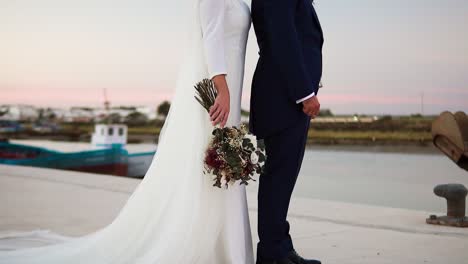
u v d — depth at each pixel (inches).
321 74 127.2
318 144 2289.6
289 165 124.0
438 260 147.3
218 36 117.5
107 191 309.9
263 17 122.5
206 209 116.9
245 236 125.4
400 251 158.9
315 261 126.6
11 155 1261.1
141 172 1085.1
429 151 2043.6
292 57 118.5
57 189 316.8
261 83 124.7
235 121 122.3
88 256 130.0
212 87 116.0
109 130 1347.2
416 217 227.6
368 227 204.2
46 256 132.4
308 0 128.4
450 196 208.8
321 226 205.3
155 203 123.2
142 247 124.0
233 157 111.2
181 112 121.7
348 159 1740.9
